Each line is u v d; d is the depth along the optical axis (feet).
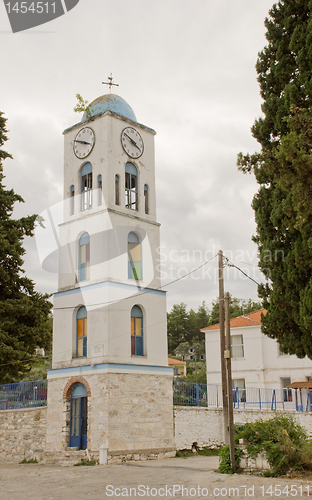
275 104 66.95
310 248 54.85
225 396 62.54
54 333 87.25
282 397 128.36
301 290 58.34
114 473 63.62
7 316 100.17
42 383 88.84
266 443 57.98
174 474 60.90
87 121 90.68
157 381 83.61
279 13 69.62
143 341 85.10
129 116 92.84
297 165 41.39
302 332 62.08
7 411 90.84
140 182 91.71
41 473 66.85
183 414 87.10
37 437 84.53
